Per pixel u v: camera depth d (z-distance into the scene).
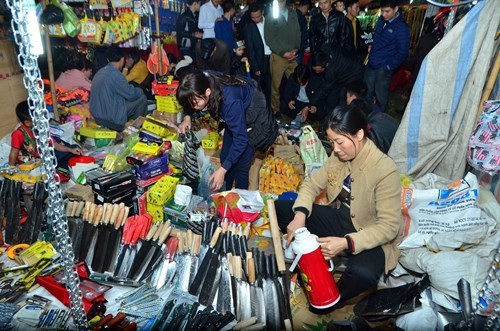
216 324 1.83
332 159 2.07
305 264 1.76
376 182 1.79
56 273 2.12
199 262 2.16
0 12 3.62
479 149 1.95
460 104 2.47
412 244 2.06
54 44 4.66
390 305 1.92
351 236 1.78
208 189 2.93
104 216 2.35
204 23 5.81
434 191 2.15
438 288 1.85
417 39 7.44
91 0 3.79
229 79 2.37
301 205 2.03
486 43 2.30
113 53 4.08
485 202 2.14
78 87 4.40
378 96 4.72
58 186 1.35
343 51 4.72
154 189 2.66
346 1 5.16
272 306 1.95
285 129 4.15
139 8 3.97
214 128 4.01
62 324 1.81
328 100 4.84
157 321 1.84
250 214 2.49
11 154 3.04
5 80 3.70
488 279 1.42
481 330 1.50
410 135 2.70
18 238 2.41
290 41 5.32
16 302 1.93
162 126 3.44
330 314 2.02
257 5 5.22
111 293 2.05
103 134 3.71
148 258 2.20
